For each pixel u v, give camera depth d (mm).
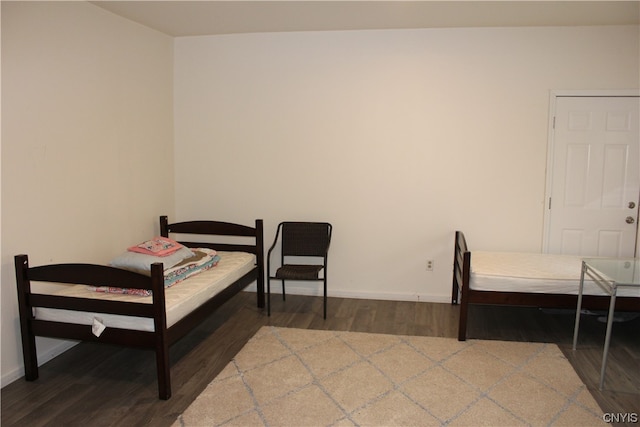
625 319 3576
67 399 2389
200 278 3070
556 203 3826
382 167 4008
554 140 3764
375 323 3518
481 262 3441
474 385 2529
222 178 4285
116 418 2213
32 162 2680
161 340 2357
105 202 3348
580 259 3576
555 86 3705
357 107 3984
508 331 3355
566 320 3594
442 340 3172
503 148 3828
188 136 4293
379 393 2443
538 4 3109
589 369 2725
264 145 4176
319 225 4016
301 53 4012
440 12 3342
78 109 3039
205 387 2516
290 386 2520
